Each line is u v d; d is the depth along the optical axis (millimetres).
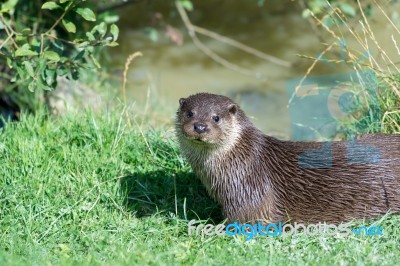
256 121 37688
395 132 23672
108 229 20891
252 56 43656
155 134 24781
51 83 24641
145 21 45781
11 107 31453
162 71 41906
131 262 18078
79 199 21766
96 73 32500
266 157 21172
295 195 21062
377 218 21031
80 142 24141
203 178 21328
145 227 20922
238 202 20938
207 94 21422
